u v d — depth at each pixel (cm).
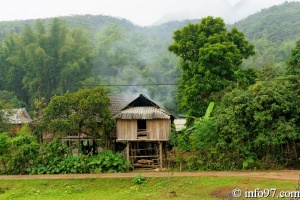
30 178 2370
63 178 2327
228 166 2397
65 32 5909
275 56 6850
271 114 2336
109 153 2616
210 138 2488
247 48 3238
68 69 5609
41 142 2922
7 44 6006
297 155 2412
